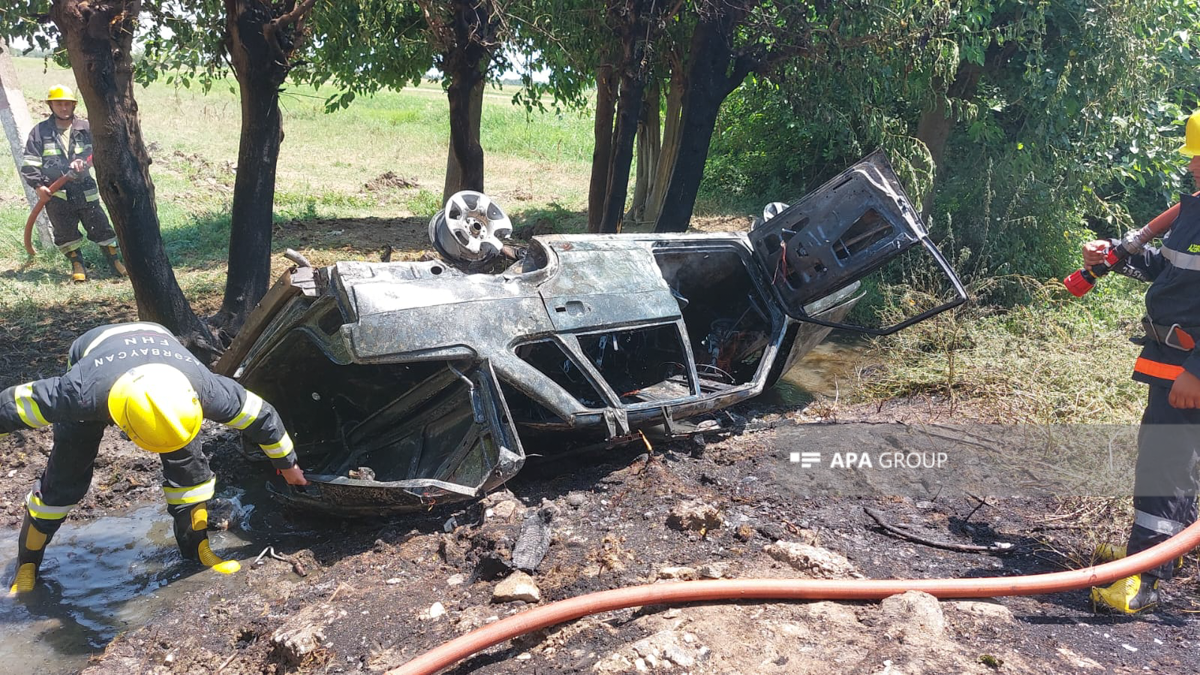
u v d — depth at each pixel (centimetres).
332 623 321
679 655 271
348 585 355
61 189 820
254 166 651
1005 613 305
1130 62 824
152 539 425
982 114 898
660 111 1249
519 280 440
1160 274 316
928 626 288
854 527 391
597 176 884
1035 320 661
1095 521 393
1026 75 831
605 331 457
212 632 335
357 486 395
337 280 389
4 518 446
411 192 1434
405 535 400
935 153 927
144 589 379
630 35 732
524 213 1287
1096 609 314
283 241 1038
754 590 305
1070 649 284
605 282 469
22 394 338
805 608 304
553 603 294
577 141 2109
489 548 370
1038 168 872
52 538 425
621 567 344
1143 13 813
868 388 619
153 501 469
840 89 862
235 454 527
